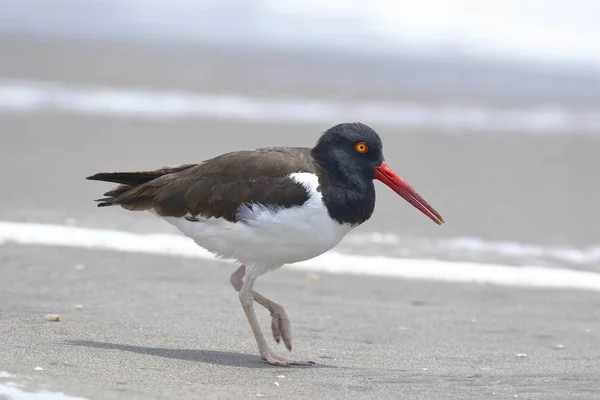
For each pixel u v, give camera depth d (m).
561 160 22.67
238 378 8.02
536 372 8.68
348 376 8.31
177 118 25.17
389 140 24.16
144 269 12.70
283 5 52.00
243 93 30.31
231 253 9.01
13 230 14.16
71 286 11.52
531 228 16.09
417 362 9.08
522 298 12.42
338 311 11.38
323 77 35.03
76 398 6.74
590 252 14.82
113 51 37.84
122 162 19.34
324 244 8.85
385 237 15.20
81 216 15.21
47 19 46.00
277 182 8.66
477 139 25.05
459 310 11.70
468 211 17.11
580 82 36.97
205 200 8.82
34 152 20.00
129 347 8.92
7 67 31.80
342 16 50.31
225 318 10.61
